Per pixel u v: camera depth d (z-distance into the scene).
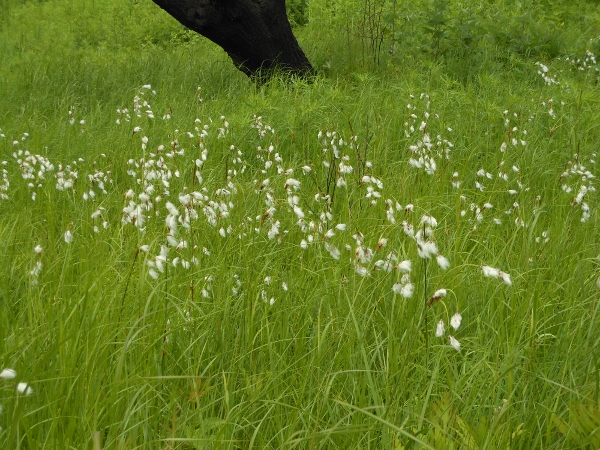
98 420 2.80
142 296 3.17
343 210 4.89
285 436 2.86
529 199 5.49
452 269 3.67
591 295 3.88
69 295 3.56
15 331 3.20
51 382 2.84
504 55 9.99
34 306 3.46
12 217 5.11
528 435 2.84
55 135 7.21
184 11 9.19
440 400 3.02
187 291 3.78
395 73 9.20
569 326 3.59
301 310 3.63
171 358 3.29
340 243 4.26
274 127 7.27
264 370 3.29
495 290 3.75
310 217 4.91
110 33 15.34
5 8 18.98
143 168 4.93
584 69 9.73
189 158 6.37
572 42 11.28
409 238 4.22
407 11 11.27
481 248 4.49
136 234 4.40
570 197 5.34
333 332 3.35
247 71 9.78
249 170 6.36
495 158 6.25
